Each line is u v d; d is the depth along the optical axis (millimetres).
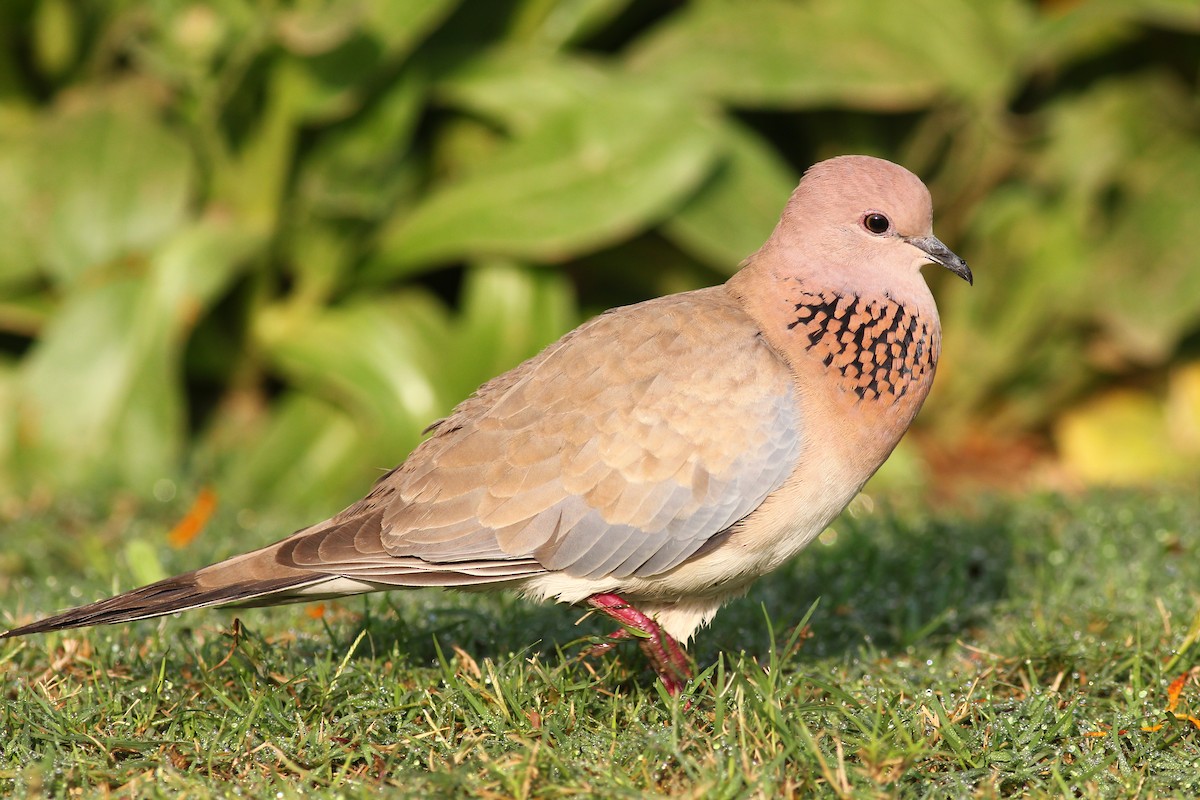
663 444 7172
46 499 11180
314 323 13281
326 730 6719
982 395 14492
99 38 12945
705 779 6090
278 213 12930
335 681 7086
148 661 7648
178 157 12688
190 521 9945
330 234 13000
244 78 12211
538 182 12633
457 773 6145
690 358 7270
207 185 13000
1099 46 13992
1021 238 13922
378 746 6590
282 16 11820
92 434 12133
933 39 13281
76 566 9586
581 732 6734
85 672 7469
